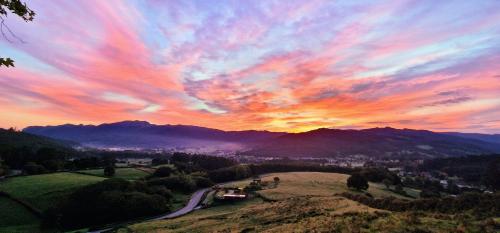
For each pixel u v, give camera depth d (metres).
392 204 65.12
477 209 44.47
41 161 151.38
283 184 135.62
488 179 148.88
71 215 86.81
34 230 76.31
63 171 140.88
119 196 97.12
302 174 178.50
